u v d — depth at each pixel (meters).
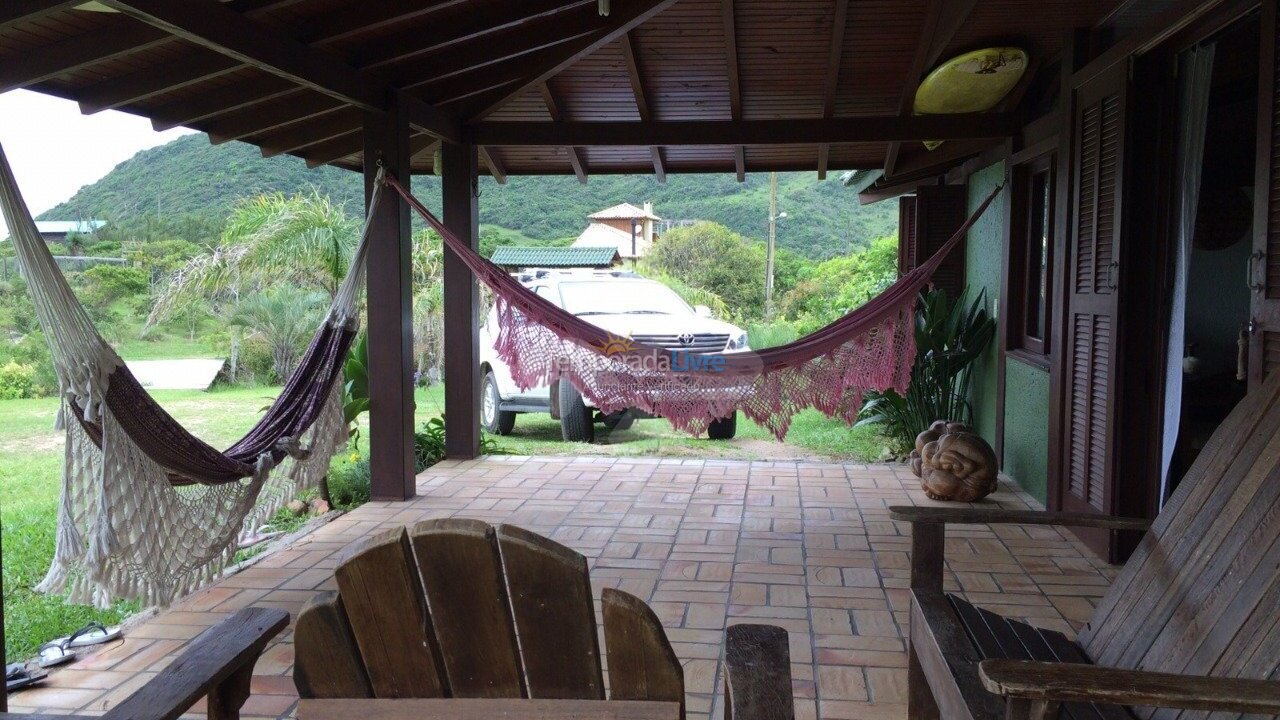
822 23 4.84
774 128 5.55
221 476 3.23
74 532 2.60
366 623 1.29
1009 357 5.52
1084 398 4.11
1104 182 3.90
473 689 1.31
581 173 6.72
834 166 6.93
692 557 3.93
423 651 1.29
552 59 4.88
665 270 25.05
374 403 4.95
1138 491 3.77
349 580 1.27
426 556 1.25
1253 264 2.66
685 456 6.47
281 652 2.92
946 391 6.16
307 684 1.32
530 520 4.55
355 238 10.02
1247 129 4.89
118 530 2.67
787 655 1.38
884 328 4.40
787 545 4.11
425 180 28.11
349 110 5.12
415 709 1.30
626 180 35.09
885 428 7.04
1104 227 3.90
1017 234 5.50
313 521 4.54
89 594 2.69
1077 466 4.21
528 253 23.36
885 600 3.39
